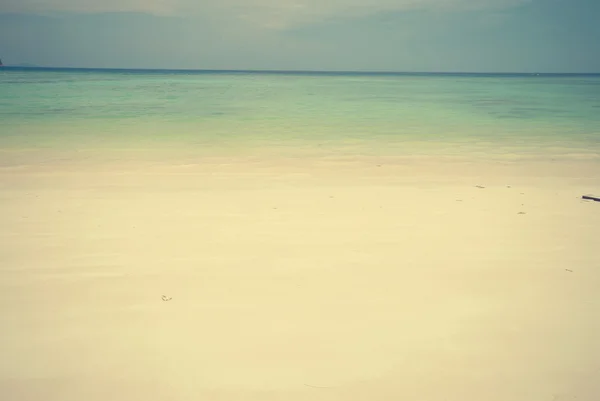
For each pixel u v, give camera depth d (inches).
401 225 268.7
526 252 225.1
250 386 125.5
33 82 2388.0
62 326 153.0
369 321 158.2
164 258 213.5
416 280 191.6
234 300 172.1
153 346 142.5
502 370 133.6
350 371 132.2
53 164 447.5
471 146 593.0
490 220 280.2
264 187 368.2
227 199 328.2
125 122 778.8
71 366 132.5
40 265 203.3
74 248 225.0
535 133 717.3
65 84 2212.1
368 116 946.1
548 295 179.2
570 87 2778.1
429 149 567.2
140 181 384.5
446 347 144.1
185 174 414.0
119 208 300.7
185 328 152.5
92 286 182.7
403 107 1187.9
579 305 171.2
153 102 1246.9
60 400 119.2
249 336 148.3
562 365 136.0
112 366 132.8
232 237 244.2
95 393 122.0
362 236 247.8
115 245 230.1
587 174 436.8
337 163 475.2
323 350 141.6
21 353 137.9
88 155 495.5
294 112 1015.0
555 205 318.7
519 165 476.7
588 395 123.8
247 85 2687.0
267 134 673.6
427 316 162.1
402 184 385.4
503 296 177.9
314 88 2377.0
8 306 165.8
